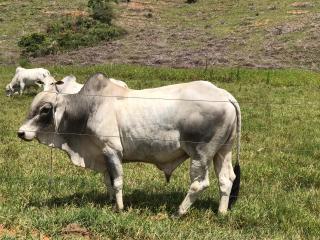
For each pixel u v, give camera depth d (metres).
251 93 23.27
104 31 44.03
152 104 7.81
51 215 7.45
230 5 53.81
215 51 37.44
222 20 47.81
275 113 17.91
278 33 41.25
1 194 8.77
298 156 12.04
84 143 8.19
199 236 7.00
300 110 18.69
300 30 41.34
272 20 45.47
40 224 7.11
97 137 7.92
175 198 8.75
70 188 9.27
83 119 8.02
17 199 8.42
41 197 8.64
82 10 50.94
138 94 8.01
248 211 8.09
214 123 7.63
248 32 42.56
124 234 6.98
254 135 14.34
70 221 7.23
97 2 50.59
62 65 34.56
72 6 52.91
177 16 51.53
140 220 7.43
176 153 7.88
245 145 13.13
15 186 9.09
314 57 35.28
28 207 8.02
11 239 6.45
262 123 16.02
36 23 47.53
